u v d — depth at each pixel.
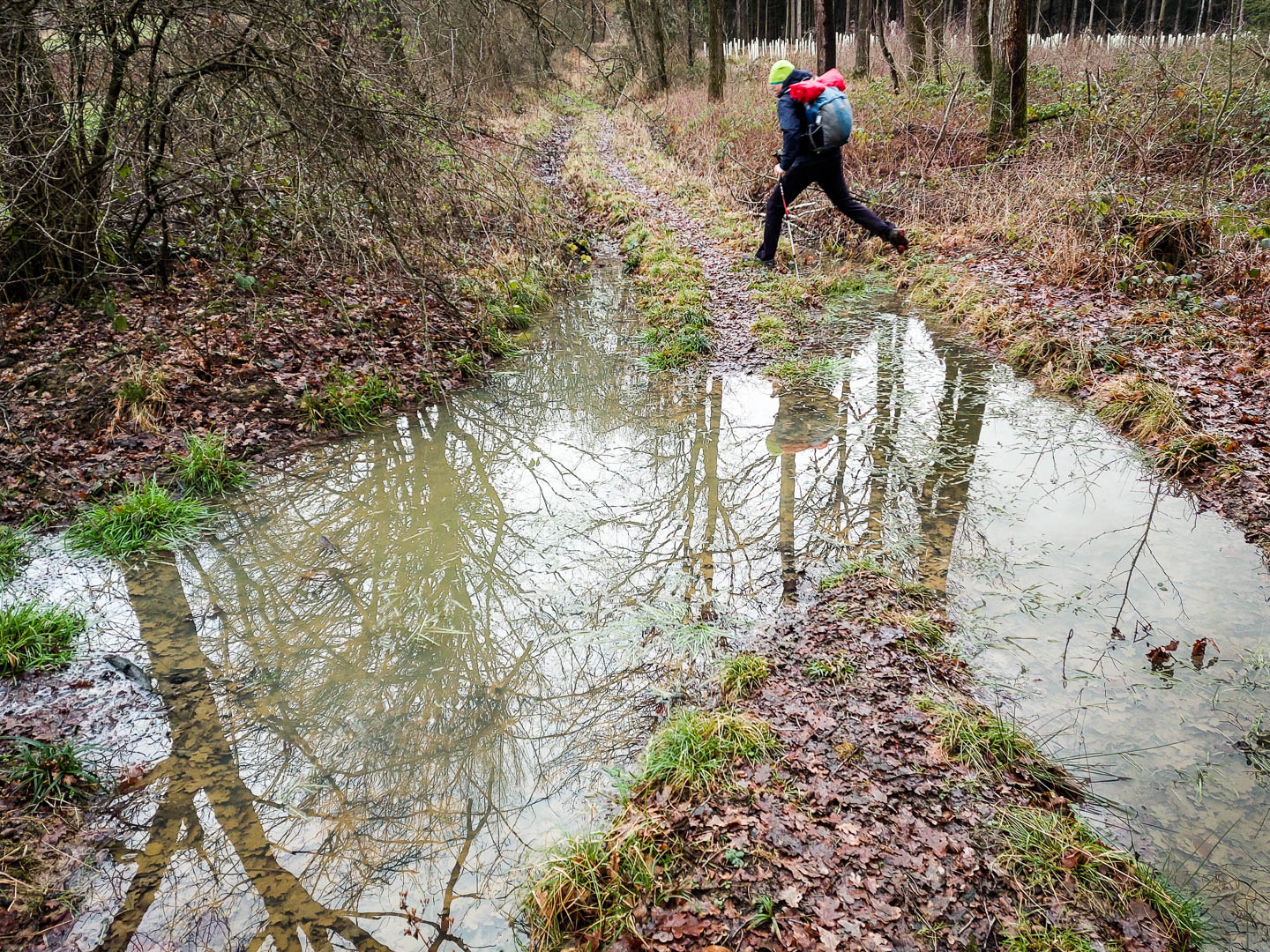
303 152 5.45
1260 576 3.33
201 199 6.72
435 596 3.74
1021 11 9.64
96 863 2.40
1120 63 11.91
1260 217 6.71
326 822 2.56
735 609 3.41
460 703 3.06
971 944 1.96
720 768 2.50
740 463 4.88
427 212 6.21
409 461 5.18
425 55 6.11
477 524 4.41
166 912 2.25
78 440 4.74
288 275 7.08
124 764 2.76
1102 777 2.45
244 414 5.28
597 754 2.75
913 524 3.95
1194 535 3.66
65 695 3.05
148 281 6.42
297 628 3.53
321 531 4.36
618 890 2.16
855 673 2.91
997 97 10.21
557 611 3.56
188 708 3.04
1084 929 1.98
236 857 2.43
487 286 8.02
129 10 4.96
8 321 5.57
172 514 4.25
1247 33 11.38
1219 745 2.54
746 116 16.42
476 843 2.46
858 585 3.44
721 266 9.06
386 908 2.27
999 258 7.76
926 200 9.41
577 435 5.61
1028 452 4.61
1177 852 2.20
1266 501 3.74
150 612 3.62
